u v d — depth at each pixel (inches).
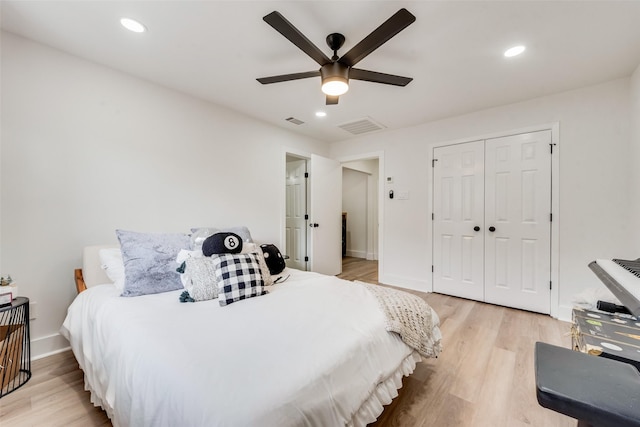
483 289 128.9
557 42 75.9
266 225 143.5
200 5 63.1
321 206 170.7
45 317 78.5
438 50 79.8
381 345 51.5
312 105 122.1
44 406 59.0
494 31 71.4
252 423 29.3
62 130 81.3
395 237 157.3
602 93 101.1
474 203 130.9
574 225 107.0
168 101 105.2
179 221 108.3
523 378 70.6
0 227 71.9
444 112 130.0
